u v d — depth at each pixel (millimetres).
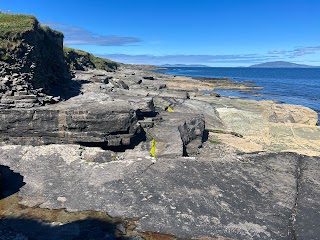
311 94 70062
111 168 13320
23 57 18750
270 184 12422
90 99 20750
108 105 18438
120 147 17562
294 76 168125
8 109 16438
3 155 14289
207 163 13852
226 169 13422
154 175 12789
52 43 26547
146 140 18812
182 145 18375
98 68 62625
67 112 16531
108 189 11828
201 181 12438
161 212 10586
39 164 13641
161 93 38938
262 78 141750
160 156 17172
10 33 18281
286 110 39562
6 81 17375
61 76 26719
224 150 22734
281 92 73188
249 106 41062
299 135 29141
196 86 72000
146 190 11750
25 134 16625
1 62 17734
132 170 13109
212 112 34844
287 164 13984
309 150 24969
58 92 22734
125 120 17141
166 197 11375
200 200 11258
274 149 24906
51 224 9906
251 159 14367
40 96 18609
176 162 13867
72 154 14648
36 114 16531
